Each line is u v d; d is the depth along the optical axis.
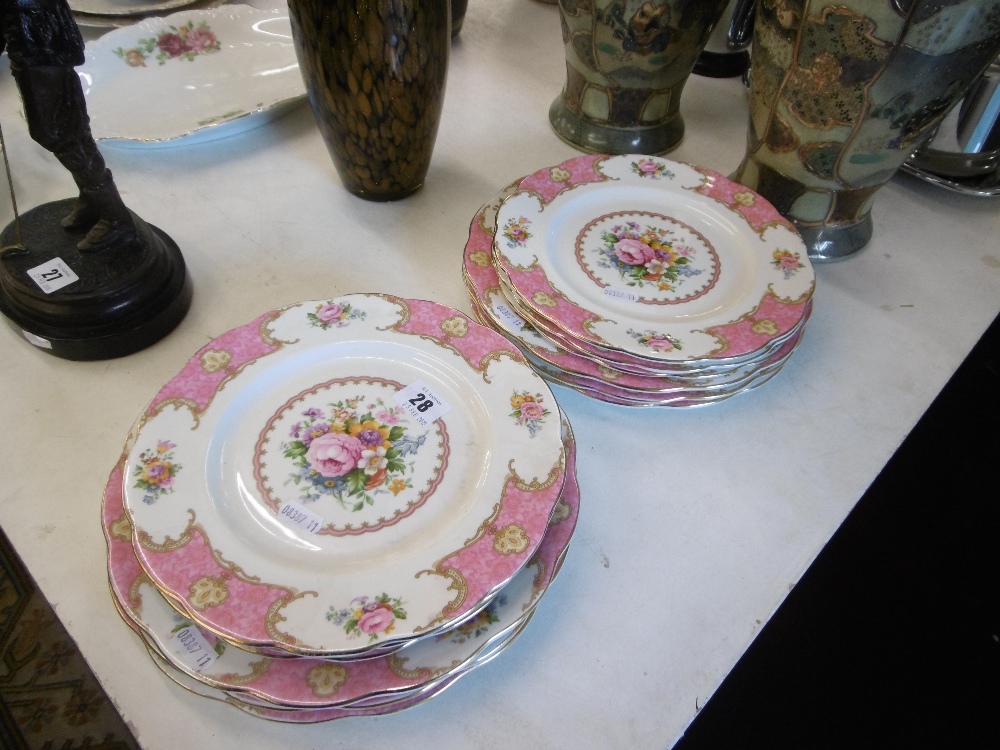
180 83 0.96
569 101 0.94
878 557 1.27
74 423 0.61
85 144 0.59
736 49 1.06
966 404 1.41
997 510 1.32
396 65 0.69
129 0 1.09
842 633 1.20
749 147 0.81
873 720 1.12
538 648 0.51
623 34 0.79
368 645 0.42
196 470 0.51
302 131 0.96
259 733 0.47
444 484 0.53
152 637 0.45
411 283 0.76
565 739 0.47
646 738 0.47
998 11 0.57
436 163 0.91
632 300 0.66
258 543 0.49
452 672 0.45
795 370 0.70
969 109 0.86
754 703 1.13
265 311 0.72
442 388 0.58
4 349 0.67
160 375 0.66
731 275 0.70
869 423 0.67
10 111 0.93
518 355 0.59
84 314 0.63
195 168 0.88
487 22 1.18
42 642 1.25
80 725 1.17
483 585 0.45
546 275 0.66
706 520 0.59
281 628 0.43
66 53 0.54
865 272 0.81
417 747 0.46
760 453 0.64
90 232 0.65
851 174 0.73
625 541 0.57
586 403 0.67
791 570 0.56
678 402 0.62
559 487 0.51
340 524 0.50
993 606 1.23
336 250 0.79
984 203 0.91
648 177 0.79
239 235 0.80
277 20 1.02
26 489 0.57
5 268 0.64
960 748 1.09
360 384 0.58
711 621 0.53
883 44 0.59
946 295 0.79
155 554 0.46
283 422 0.56
